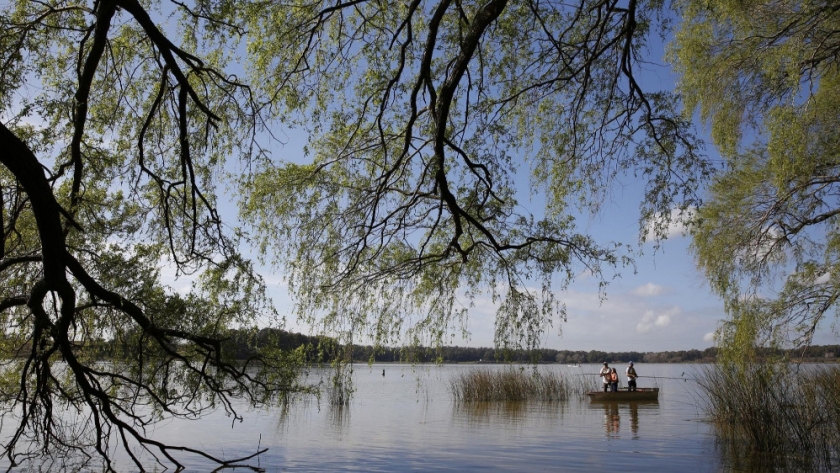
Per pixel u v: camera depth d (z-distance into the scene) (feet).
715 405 53.88
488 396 90.94
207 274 28.84
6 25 25.03
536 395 91.20
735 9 32.14
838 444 42.63
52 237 21.45
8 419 52.80
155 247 29.17
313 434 56.80
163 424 60.34
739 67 35.09
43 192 20.34
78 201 26.94
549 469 40.81
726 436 50.62
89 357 30.89
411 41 28.60
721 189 44.06
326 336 30.60
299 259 29.71
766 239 42.75
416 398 101.45
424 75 25.94
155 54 27.96
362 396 110.01
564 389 94.79
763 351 43.57
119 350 30.63
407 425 63.87
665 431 57.72
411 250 30.94
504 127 29.76
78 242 28.58
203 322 29.43
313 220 29.68
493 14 24.90
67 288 23.36
